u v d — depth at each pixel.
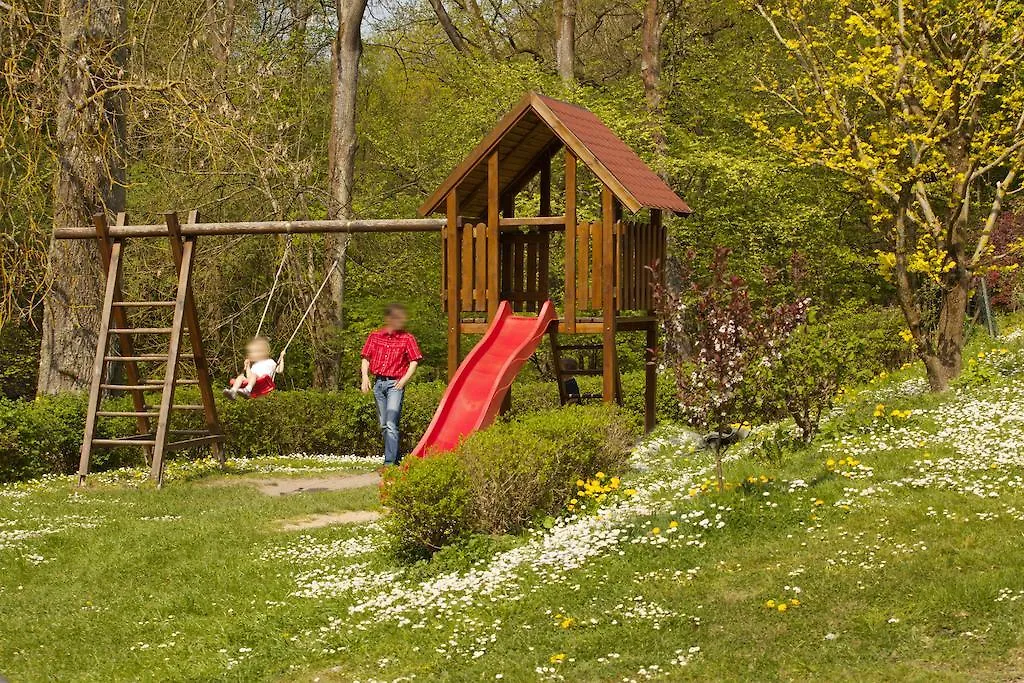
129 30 17.41
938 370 13.08
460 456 9.02
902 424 11.07
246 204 22.89
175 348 13.67
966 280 13.29
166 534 10.12
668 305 9.48
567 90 23.75
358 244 25.86
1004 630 5.90
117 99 16.64
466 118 24.31
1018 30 13.02
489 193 12.32
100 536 10.10
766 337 9.27
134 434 15.22
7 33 15.87
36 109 15.92
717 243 24.03
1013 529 7.43
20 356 25.98
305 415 17.42
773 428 12.03
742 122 25.72
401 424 17.59
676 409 16.48
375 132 31.33
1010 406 11.20
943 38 13.73
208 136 16.66
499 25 35.34
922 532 7.59
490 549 8.60
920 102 13.51
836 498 8.63
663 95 27.02
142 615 7.90
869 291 26.45
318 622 7.48
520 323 12.09
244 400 17.05
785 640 6.19
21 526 10.61
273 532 10.29
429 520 8.62
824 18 18.11
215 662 6.80
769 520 8.27
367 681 6.36
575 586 7.45
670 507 8.88
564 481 9.62
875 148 14.70
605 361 11.95
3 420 14.41
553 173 22.84
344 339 24.84
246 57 24.61
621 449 10.76
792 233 23.66
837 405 12.68
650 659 6.18
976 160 13.34
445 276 12.67
